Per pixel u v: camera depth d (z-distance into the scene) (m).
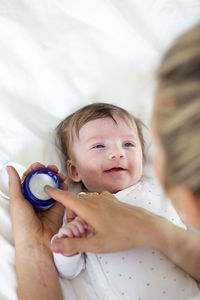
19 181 0.95
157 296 0.81
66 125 1.21
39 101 1.22
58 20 1.33
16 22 1.29
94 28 1.35
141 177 1.15
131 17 1.41
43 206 0.92
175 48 0.47
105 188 1.10
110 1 1.42
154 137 0.53
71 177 1.17
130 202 1.00
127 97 1.28
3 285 0.81
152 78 0.55
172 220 0.97
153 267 0.84
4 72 1.21
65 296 0.85
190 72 0.44
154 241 0.77
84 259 0.92
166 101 0.47
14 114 1.16
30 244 0.86
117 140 1.13
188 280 0.83
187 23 1.36
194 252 0.77
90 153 1.12
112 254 0.87
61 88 1.26
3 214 0.93
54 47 1.30
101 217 0.78
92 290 0.90
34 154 1.13
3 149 1.09
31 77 1.24
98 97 1.29
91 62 1.31
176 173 0.47
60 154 1.19
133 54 1.32
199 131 0.42
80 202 0.81
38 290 0.80
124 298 0.83
